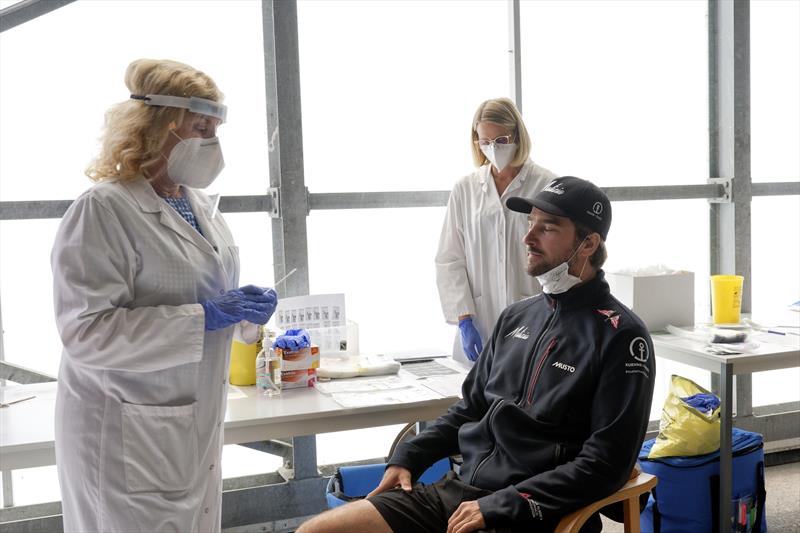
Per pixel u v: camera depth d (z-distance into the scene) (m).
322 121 3.16
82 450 1.61
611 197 3.52
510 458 1.89
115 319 1.57
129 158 1.63
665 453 2.85
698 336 3.01
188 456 1.68
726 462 2.74
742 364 2.74
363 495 2.29
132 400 1.62
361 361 2.77
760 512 2.89
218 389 1.77
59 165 2.87
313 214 3.17
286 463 3.23
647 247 3.70
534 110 3.43
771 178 3.88
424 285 3.36
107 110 1.68
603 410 1.82
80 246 1.55
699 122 3.75
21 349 2.89
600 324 1.92
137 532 1.61
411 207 3.27
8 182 2.82
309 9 3.09
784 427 3.81
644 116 3.63
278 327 2.77
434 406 2.35
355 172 3.22
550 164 3.48
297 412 2.21
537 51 3.41
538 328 2.05
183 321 1.62
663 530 2.85
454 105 3.32
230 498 3.05
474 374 2.18
